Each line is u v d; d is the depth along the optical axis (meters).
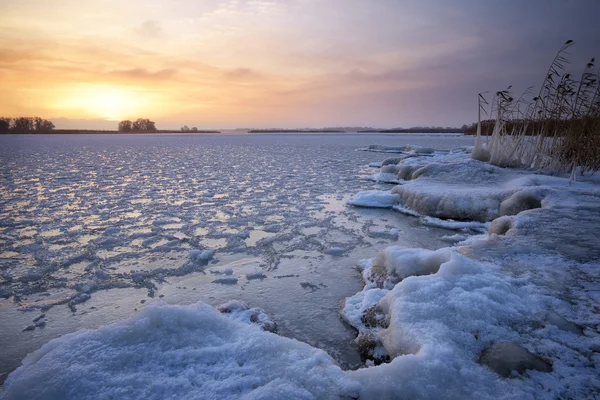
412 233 6.44
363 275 4.41
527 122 10.62
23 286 4.30
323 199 9.41
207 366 2.16
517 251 3.88
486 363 2.12
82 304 3.88
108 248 5.58
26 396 1.84
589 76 9.23
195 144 40.28
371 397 1.85
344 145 37.00
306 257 5.22
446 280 3.01
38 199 9.16
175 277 4.55
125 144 39.78
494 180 9.15
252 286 4.27
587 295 2.87
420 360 2.04
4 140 50.41
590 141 9.40
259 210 8.09
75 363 2.06
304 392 1.87
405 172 12.07
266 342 2.33
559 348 2.23
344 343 3.07
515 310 2.65
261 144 40.22
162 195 9.79
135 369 2.10
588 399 1.82
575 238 4.25
